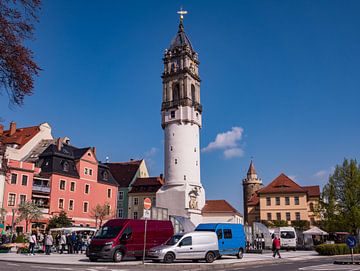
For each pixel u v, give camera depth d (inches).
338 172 1883.6
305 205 3287.4
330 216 1847.9
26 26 357.1
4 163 483.8
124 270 796.6
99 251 983.0
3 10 346.0
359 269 835.4
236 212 3284.9
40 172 2492.6
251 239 2110.0
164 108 3021.7
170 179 2864.2
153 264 919.0
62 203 2498.8
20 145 2787.9
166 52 3147.1
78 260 1037.8
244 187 4904.0
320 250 1504.7
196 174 2906.0
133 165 3814.0
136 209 3484.3
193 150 2920.8
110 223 1063.6
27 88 359.9
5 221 2122.3
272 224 3206.2
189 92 3016.7
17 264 897.5
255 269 870.4
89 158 2785.4
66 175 2561.5
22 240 1691.7
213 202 3336.6
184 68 3011.8
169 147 2930.6
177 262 1013.2
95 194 2785.4
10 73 352.2
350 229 1813.5
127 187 3582.7
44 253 1390.3
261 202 3417.8
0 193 2117.4
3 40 345.1
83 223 2635.3
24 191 2261.3
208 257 1021.8
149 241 1080.2
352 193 1817.2
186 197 2758.4
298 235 2391.7
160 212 2017.7
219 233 1187.9
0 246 1393.9
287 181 3454.7
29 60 358.9
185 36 3203.7
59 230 1676.9
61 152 2650.1
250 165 4960.6
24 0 348.2
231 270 848.3
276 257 1307.8
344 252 1523.1
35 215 2122.3
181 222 1979.6
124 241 1015.0
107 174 2979.8
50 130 3043.8
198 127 3046.3
